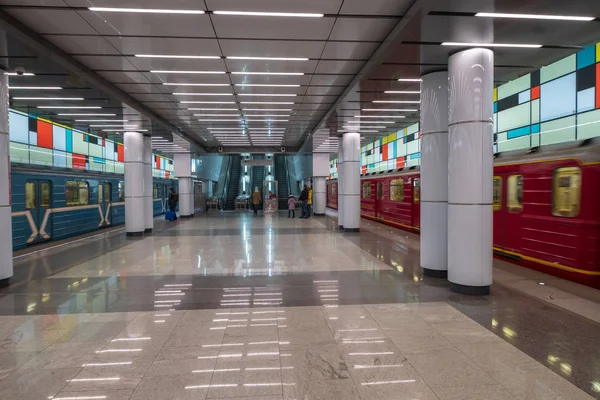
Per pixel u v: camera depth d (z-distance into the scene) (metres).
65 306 5.35
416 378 3.32
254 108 11.38
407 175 14.27
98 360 3.68
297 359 3.68
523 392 3.09
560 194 6.75
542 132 11.34
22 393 3.10
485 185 5.74
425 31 5.17
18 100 9.36
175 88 9.06
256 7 5.04
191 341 4.12
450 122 5.95
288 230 14.78
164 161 33.28
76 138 20.67
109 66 7.44
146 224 14.45
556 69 10.77
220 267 7.87
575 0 4.35
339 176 15.20
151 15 5.25
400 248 10.23
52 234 12.09
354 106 10.27
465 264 5.83
